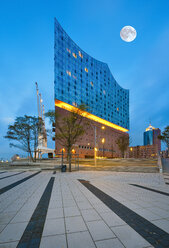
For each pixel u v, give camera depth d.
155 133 191.00
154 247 2.53
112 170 16.42
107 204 4.92
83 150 52.16
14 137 23.59
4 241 2.69
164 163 22.52
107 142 70.38
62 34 51.03
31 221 3.58
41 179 10.25
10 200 5.33
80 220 3.64
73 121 27.34
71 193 6.40
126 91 99.81
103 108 70.81
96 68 69.56
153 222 3.54
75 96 53.38
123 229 3.18
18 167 18.84
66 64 51.25
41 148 36.28
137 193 6.49
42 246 2.54
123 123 89.88
